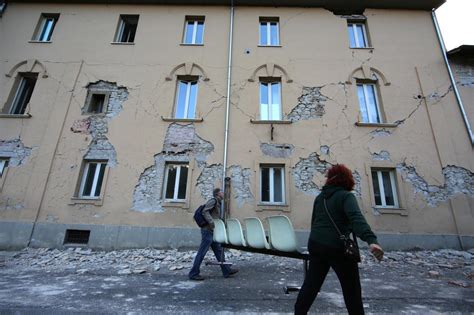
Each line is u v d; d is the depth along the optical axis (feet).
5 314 11.20
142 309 11.58
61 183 29.30
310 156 30.48
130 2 38.42
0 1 38.09
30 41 35.60
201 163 30.27
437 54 34.71
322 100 32.86
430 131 31.04
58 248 27.14
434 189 28.86
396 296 13.89
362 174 29.50
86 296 13.57
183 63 34.81
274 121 31.71
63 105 32.48
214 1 37.99
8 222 27.76
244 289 14.89
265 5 38.32
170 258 24.08
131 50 35.50
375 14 37.70
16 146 30.58
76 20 37.35
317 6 38.24
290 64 34.68
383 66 34.35
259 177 29.84
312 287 8.06
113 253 25.98
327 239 8.08
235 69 34.42
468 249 26.68
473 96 32.71
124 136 31.30
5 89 33.32
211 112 32.42
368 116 32.83
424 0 36.99
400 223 27.71
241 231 14.52
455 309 11.87
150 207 28.66
